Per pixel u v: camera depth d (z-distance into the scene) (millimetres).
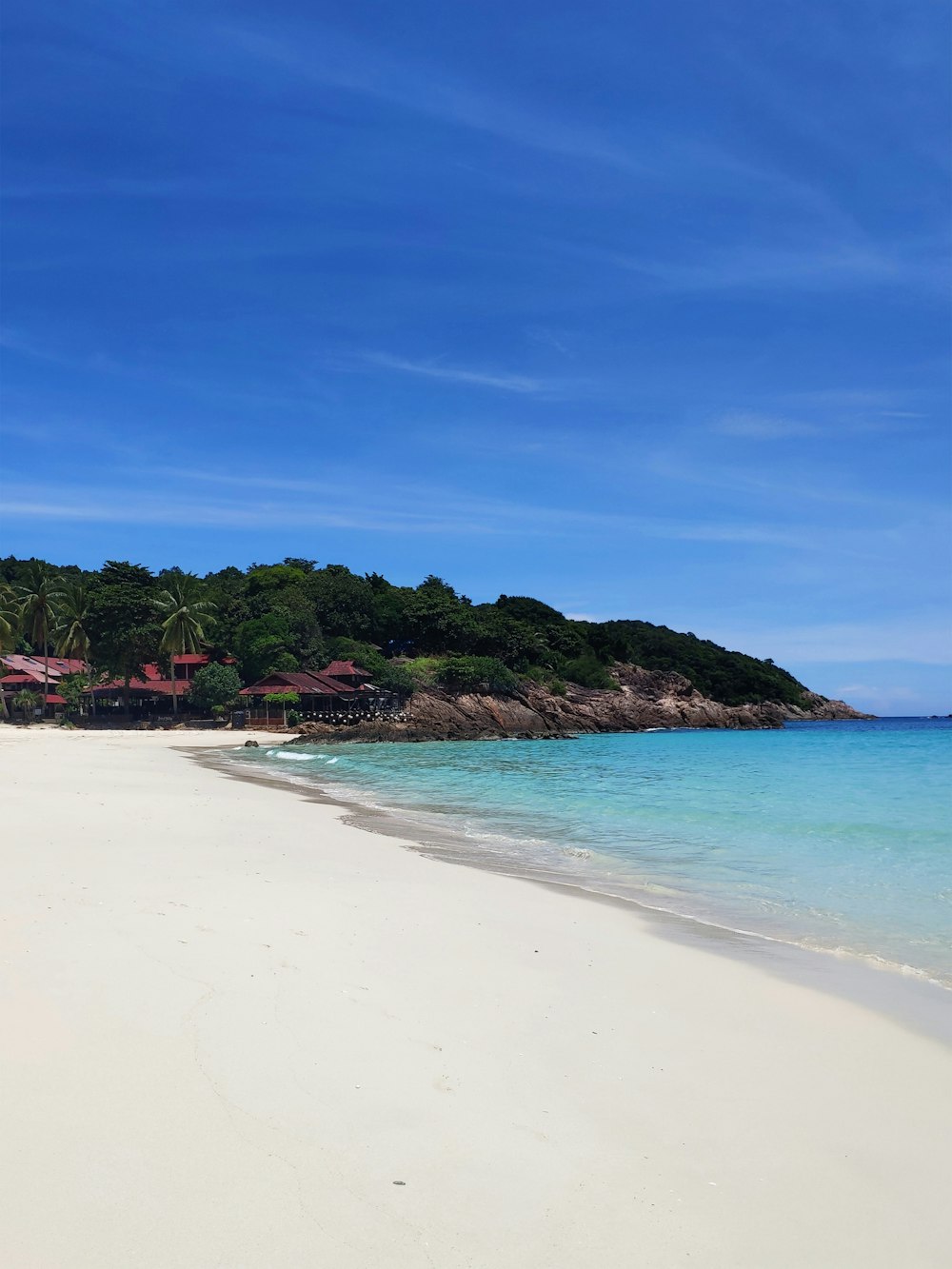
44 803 20906
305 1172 4793
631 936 10875
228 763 46938
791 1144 5551
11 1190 4441
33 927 9117
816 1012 8172
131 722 84312
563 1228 4469
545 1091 6117
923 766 42500
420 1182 4793
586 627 130125
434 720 86750
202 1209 4383
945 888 14297
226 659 95188
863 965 9820
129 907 10258
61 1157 4773
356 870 14180
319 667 94500
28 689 92375
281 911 10664
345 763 48375
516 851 17875
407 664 99938
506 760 52531
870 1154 5465
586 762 49812
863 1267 4289
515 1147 5273
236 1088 5727
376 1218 4434
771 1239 4500
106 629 82875
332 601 106375
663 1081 6441
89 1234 4133
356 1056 6426
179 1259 3994
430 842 18750
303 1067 6141
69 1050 6125
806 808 25312
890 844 18781
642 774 39656
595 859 17062
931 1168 5312
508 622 114875
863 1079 6652
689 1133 5637
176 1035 6523
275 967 8336
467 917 11211
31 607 85938
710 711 123688
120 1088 5613
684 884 14609
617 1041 7168
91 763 39031
